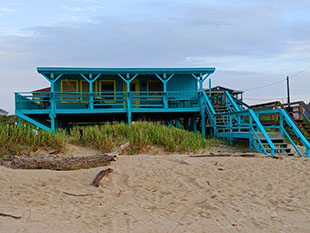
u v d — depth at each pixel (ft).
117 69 59.57
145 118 64.39
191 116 68.85
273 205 17.13
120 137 38.37
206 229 13.39
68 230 12.93
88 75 63.87
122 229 13.24
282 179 22.36
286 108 51.65
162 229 13.33
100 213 15.46
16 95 55.72
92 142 36.96
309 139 45.03
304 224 14.15
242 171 24.13
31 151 32.40
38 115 60.64
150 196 18.40
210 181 21.50
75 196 18.17
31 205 16.52
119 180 21.31
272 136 38.63
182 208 16.49
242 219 14.79
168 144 36.83
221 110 58.70
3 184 19.67
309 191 19.71
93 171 22.63
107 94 66.18
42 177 21.27
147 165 24.79
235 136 43.50
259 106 55.93
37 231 12.61
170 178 21.85
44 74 58.18
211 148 41.96
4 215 14.69
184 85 68.69
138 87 67.67
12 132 34.14
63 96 61.46
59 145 34.09
